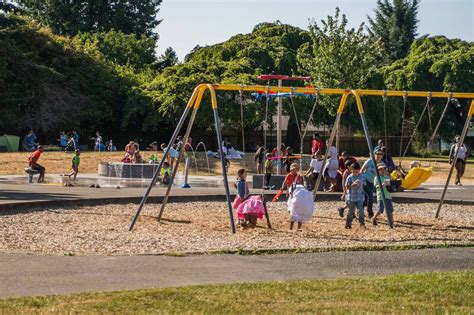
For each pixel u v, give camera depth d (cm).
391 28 10300
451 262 1230
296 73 5991
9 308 845
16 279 1020
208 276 1070
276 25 6850
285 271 1121
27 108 5466
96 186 2775
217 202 2250
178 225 1714
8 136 5106
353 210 1714
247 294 937
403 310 874
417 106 6675
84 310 843
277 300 908
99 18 9038
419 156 6462
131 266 1132
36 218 1784
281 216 1925
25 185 2827
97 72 5919
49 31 5947
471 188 3022
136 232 1581
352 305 891
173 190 2580
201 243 1431
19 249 1313
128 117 5634
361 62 5028
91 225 1681
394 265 1193
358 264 1195
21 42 5684
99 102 5784
